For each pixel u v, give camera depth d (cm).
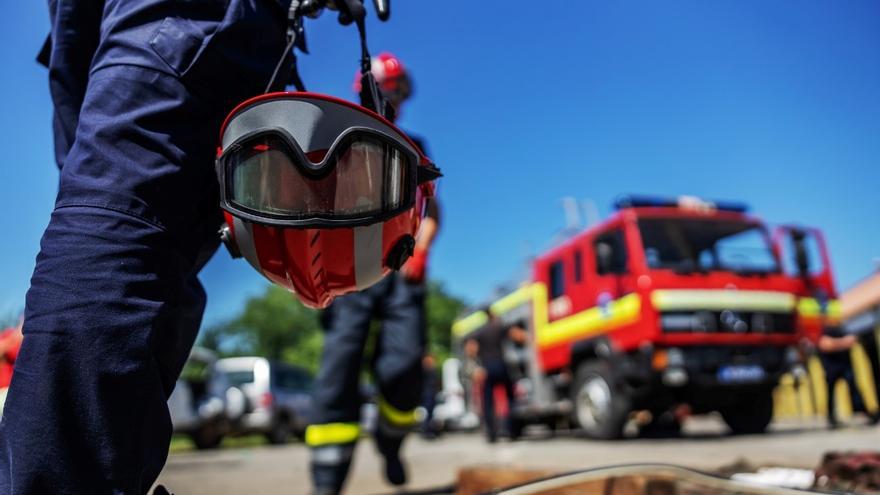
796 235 908
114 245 112
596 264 925
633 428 1145
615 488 213
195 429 1470
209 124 128
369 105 139
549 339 1049
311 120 114
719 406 891
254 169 113
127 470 110
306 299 126
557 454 643
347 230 116
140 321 112
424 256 348
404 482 393
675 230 866
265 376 1575
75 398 107
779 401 1562
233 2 129
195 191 126
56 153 151
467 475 289
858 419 1252
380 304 362
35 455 104
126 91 119
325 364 345
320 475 337
